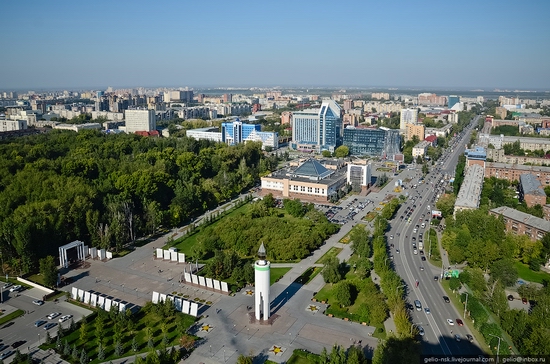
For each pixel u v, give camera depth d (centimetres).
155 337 17600
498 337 16312
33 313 19700
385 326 18275
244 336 17662
